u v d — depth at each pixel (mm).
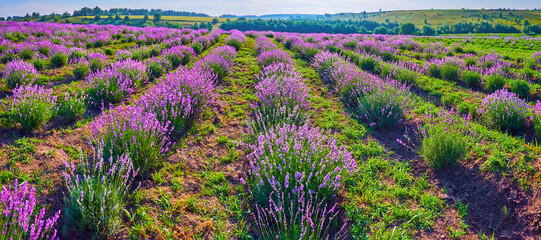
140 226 3506
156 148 4750
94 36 22812
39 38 18234
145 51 15219
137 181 4336
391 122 6777
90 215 3215
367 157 5457
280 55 13203
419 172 4965
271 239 3414
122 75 8273
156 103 5797
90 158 4773
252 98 8703
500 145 5352
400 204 4133
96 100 7254
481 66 13492
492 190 4246
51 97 7312
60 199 3766
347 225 3725
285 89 7297
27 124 5363
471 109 7453
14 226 2709
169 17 182125
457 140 4871
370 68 13328
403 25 128000
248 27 122500
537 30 120688
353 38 26797
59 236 3191
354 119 7266
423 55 17797
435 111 7648
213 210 3928
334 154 4160
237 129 6555
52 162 4559
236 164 5105
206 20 173250
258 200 3998
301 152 4148
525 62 14766
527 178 4172
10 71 7883
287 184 3445
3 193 2719
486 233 3691
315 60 13805
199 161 5125
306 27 131750
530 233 3525
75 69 9961
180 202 3996
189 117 6434
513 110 6441
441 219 3881
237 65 13672
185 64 13914
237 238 3502
